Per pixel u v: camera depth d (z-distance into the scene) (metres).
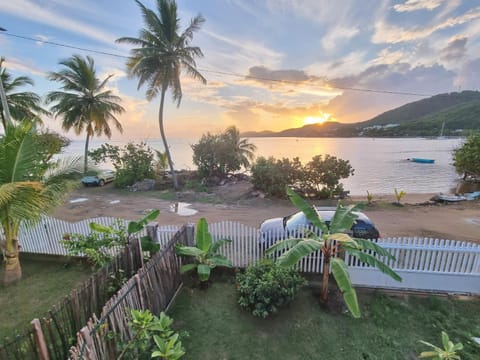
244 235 6.02
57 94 19.48
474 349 3.82
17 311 4.81
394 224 9.88
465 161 18.41
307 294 5.16
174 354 2.89
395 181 21.20
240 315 4.63
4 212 5.18
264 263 5.25
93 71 20.48
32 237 6.84
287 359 3.73
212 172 18.59
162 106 16.59
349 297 3.85
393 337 4.10
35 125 5.59
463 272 5.08
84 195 15.56
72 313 3.26
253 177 14.70
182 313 4.71
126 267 4.71
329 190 13.69
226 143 18.36
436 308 4.73
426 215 11.02
